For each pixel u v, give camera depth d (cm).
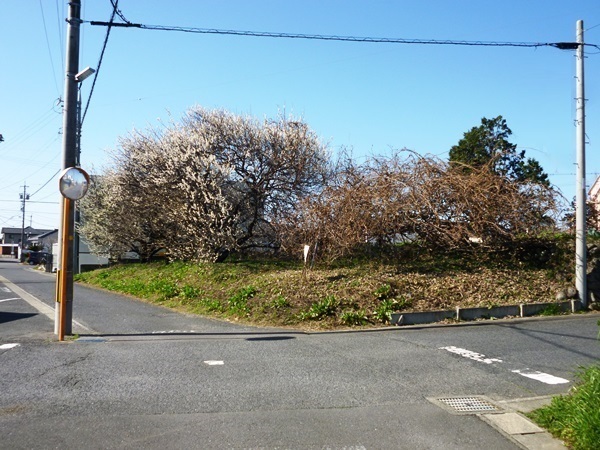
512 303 1239
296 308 1192
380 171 1548
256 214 1945
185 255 2053
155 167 2034
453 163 1628
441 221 1494
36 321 1188
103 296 1822
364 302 1192
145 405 595
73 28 1035
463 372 748
